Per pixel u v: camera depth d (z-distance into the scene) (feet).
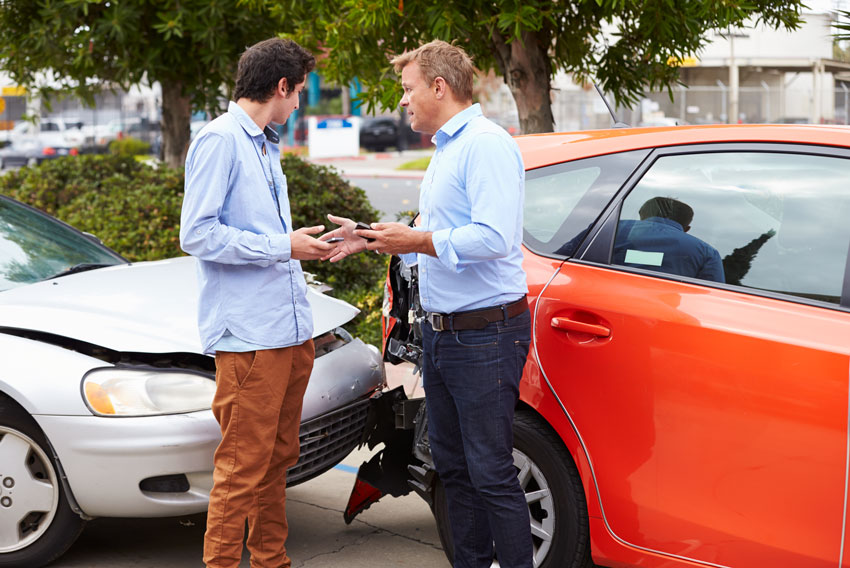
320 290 15.16
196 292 13.33
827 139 9.81
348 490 15.14
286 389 10.83
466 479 10.57
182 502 11.33
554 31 21.97
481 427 9.82
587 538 10.54
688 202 10.30
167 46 29.73
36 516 11.94
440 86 9.67
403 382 19.69
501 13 18.70
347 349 13.61
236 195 10.20
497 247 9.26
